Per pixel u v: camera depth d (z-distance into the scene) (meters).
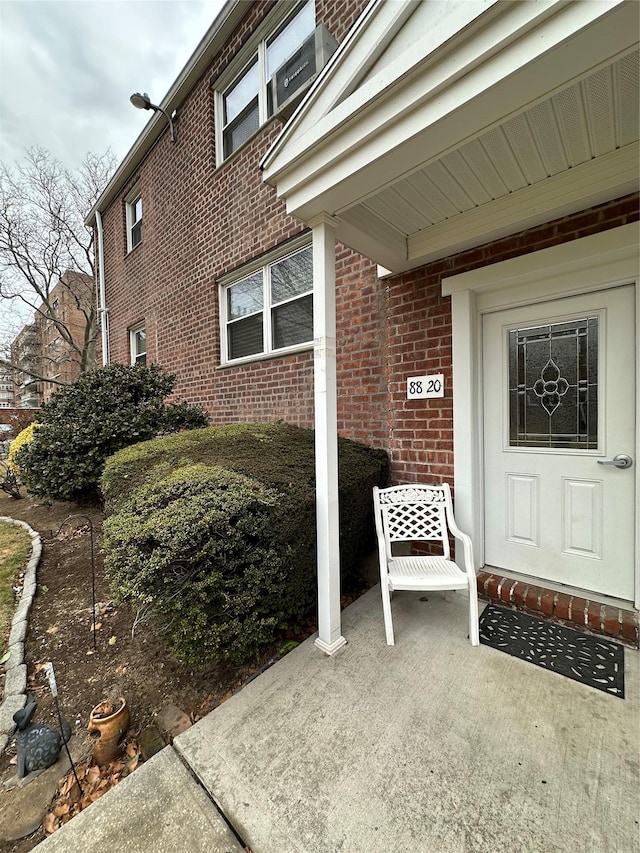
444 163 1.89
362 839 1.22
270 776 1.43
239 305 5.14
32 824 1.41
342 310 3.58
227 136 5.12
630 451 2.23
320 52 2.21
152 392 5.32
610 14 1.06
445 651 2.09
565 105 1.52
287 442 3.29
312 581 2.38
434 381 2.91
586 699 1.73
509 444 2.70
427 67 1.39
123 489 2.72
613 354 2.27
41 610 2.86
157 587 1.72
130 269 7.58
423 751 1.51
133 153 6.81
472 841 1.20
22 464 5.04
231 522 1.94
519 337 2.63
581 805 1.29
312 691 1.84
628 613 2.16
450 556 2.83
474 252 2.66
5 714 1.87
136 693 2.01
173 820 1.32
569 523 2.45
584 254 2.16
